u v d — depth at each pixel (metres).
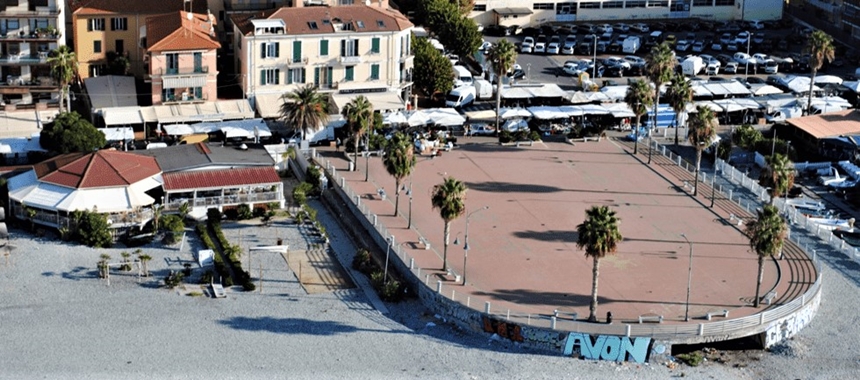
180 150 175.50
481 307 136.75
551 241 156.50
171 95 193.75
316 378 126.50
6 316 137.12
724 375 130.25
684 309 138.12
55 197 160.62
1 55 192.12
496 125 197.62
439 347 133.88
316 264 153.25
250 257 154.12
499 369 129.75
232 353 131.00
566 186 176.75
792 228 166.62
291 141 188.50
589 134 199.25
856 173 184.38
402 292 144.50
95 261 151.88
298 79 199.88
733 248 156.12
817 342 137.62
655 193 175.12
